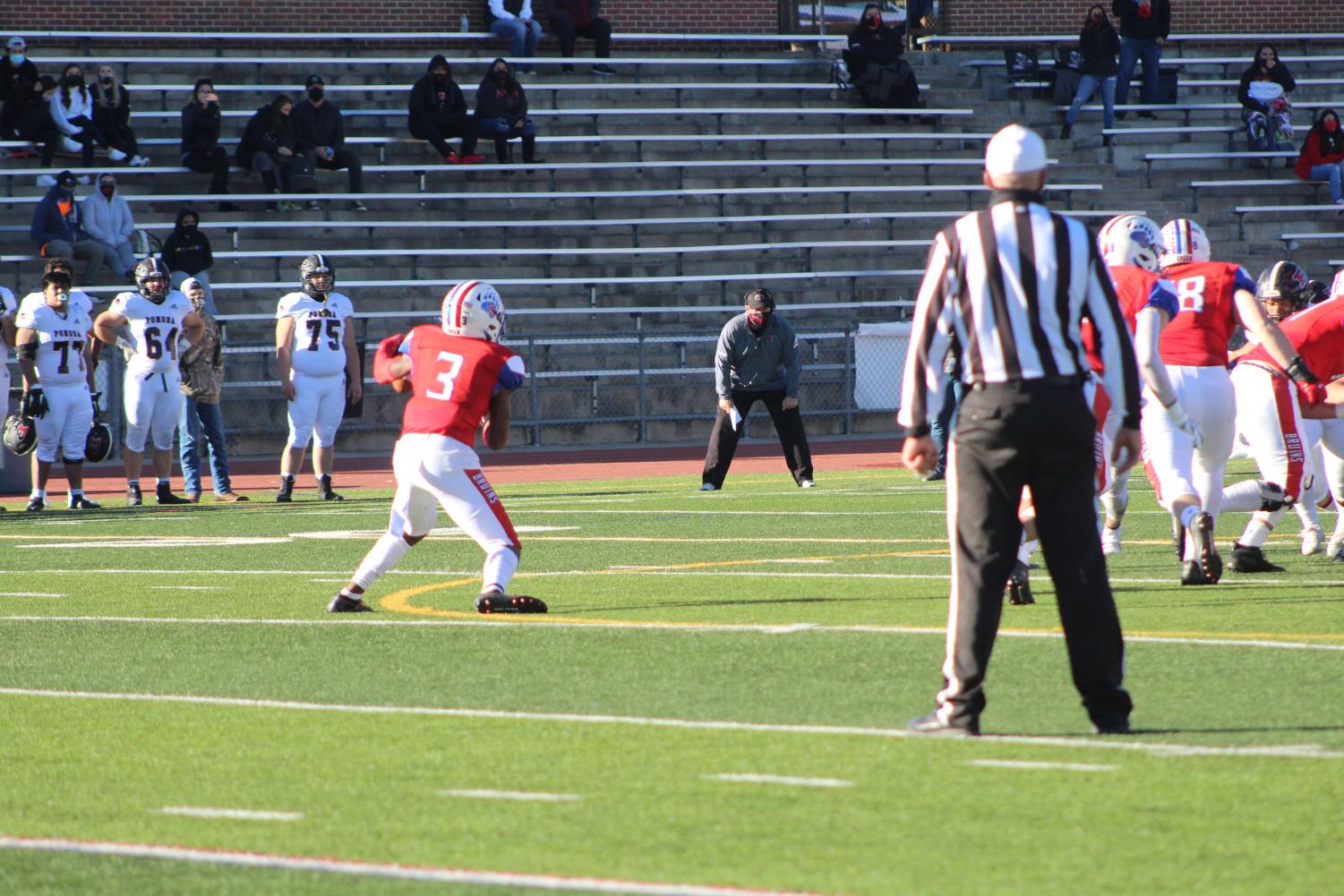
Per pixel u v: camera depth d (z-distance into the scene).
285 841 12.58
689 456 65.88
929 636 21.39
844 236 81.44
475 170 79.19
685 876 11.41
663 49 89.31
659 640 21.56
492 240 77.19
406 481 24.09
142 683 19.42
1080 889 10.95
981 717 16.42
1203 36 92.12
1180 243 24.98
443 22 85.94
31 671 20.31
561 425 70.81
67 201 67.56
